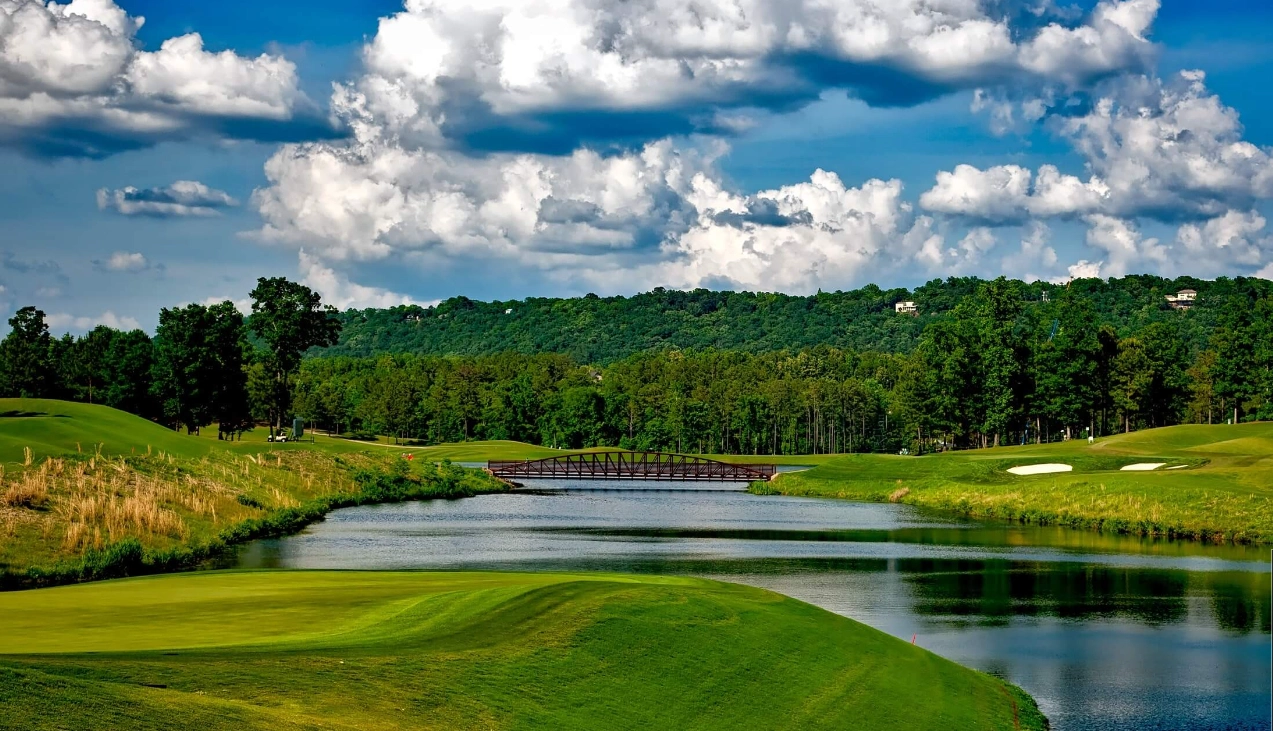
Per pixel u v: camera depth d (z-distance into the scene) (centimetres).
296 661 1938
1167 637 3606
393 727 1730
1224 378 14712
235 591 3070
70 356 15862
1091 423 15062
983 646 3450
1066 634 3638
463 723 1825
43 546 4197
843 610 4016
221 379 12312
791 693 2400
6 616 2516
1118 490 7444
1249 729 2623
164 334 12025
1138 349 14975
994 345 14362
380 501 8994
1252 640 3562
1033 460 10075
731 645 2570
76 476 5216
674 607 2758
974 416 14825
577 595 2745
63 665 1683
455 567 4734
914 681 2708
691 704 2192
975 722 2530
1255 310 15188
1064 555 5581
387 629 2384
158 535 4931
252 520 6050
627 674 2245
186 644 2117
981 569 5050
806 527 7156
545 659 2206
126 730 1437
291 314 12912
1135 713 2759
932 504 8994
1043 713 2742
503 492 11012
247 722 1585
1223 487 7144
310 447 10200
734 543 6084
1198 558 5469
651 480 13550
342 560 4947
